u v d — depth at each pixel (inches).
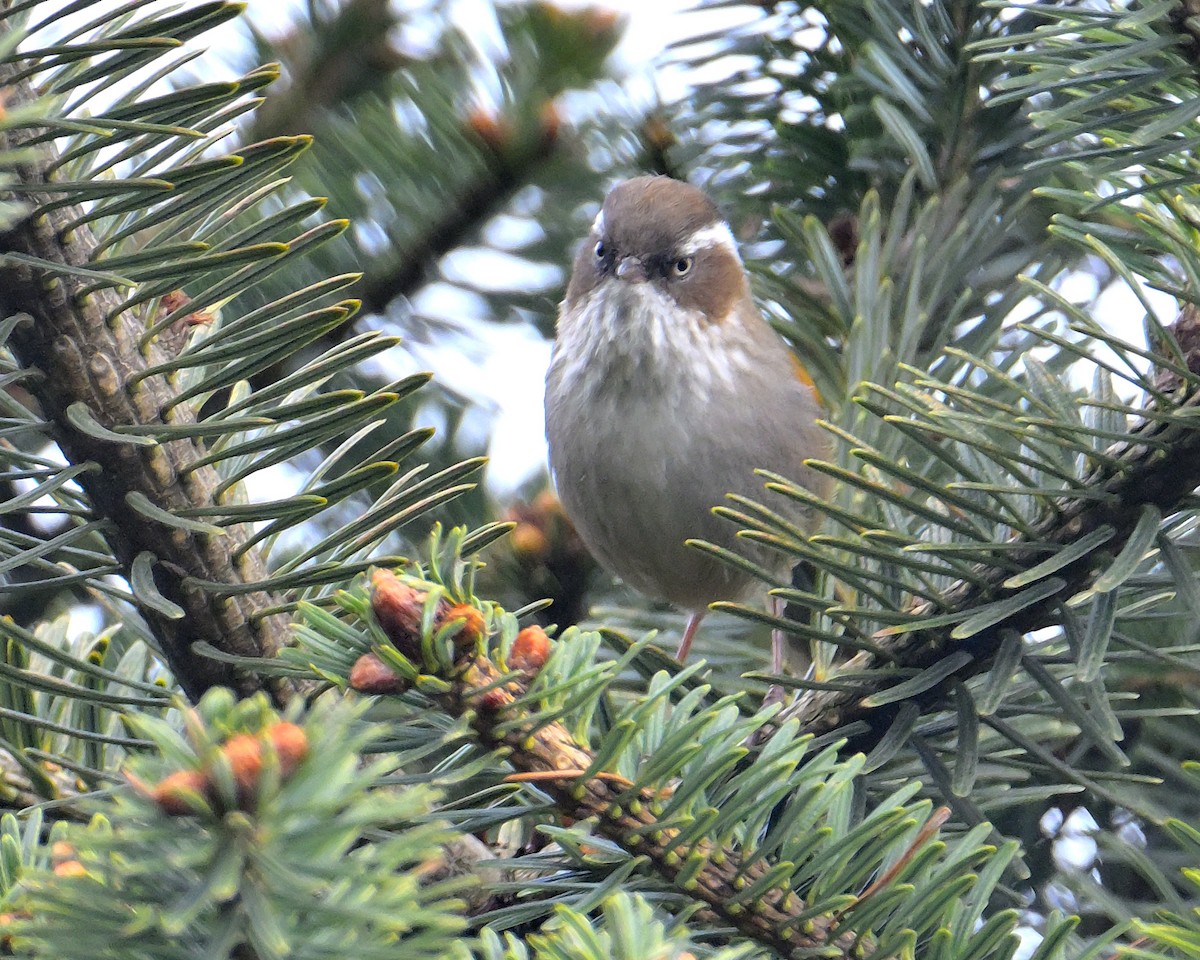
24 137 162.2
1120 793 263.9
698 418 337.7
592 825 166.9
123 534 181.0
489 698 148.9
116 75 160.9
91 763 213.8
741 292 358.9
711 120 330.3
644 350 337.7
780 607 369.7
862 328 291.7
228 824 104.0
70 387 174.4
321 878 105.4
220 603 185.8
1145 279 206.7
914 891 161.2
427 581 152.3
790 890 160.4
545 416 356.2
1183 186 206.5
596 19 318.3
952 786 182.4
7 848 136.6
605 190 354.6
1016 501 223.3
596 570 350.6
